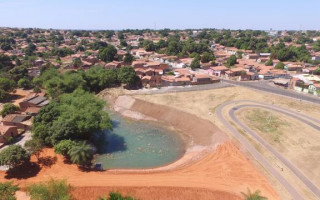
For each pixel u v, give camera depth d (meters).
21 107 96.56
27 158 60.50
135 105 110.44
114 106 113.75
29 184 56.06
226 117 91.75
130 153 75.31
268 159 65.88
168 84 133.25
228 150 71.25
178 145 81.06
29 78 141.25
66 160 65.94
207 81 137.38
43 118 73.19
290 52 194.50
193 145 80.56
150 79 130.75
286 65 170.38
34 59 186.88
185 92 121.25
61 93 107.38
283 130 81.38
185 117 95.56
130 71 128.38
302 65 175.12
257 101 108.94
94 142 80.56
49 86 111.62
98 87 129.00
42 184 46.88
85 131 71.94
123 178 59.81
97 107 80.62
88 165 65.94
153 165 68.94
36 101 98.81
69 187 49.22
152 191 55.06
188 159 71.38
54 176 59.53
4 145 70.56
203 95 117.12
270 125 84.94
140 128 93.25
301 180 57.38
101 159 71.38
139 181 58.59
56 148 65.00
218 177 60.09
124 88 128.00
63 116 72.88
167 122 97.44
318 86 118.25
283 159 65.75
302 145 72.44
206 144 78.44
